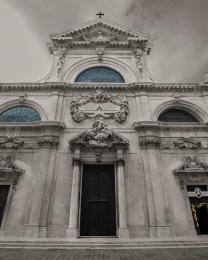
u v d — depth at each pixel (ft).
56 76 69.51
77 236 44.83
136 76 71.10
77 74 71.41
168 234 45.19
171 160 55.47
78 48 76.84
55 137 56.34
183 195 50.90
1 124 58.59
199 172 52.65
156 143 56.24
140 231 46.39
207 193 51.39
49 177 51.11
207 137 58.54
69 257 27.68
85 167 55.36
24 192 49.90
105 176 54.75
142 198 50.06
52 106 62.28
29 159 54.34
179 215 48.57
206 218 49.78
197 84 67.36
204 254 28.99
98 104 63.72
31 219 45.65
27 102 63.57
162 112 64.59
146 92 66.03
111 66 73.56
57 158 54.39
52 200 48.91
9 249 33.88
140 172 53.42
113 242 36.73
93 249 34.09
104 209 51.01
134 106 64.44
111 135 55.72
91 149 54.80
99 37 78.38
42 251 32.40
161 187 50.78
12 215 47.11
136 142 57.67
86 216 50.08
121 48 77.41
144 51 76.69
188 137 58.08
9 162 53.16
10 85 65.51
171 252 31.01
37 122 57.82
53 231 45.50
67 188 50.57
